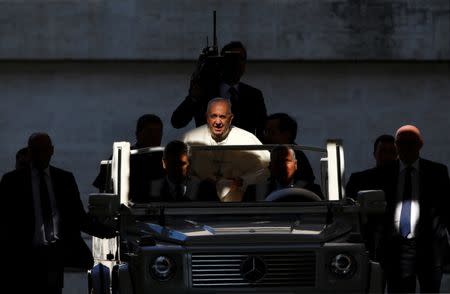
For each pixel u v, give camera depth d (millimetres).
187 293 22594
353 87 47719
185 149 25156
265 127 28203
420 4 46625
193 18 46469
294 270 22828
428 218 28375
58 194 27688
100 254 28219
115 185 25094
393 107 47844
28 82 47688
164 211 24359
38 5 46688
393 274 28562
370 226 28703
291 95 47688
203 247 22766
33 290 27469
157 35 46594
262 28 46469
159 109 47719
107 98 47688
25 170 27688
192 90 31266
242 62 31344
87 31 46719
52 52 46719
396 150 30438
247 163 25516
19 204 27453
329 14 46594
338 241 23297
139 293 22672
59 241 27531
